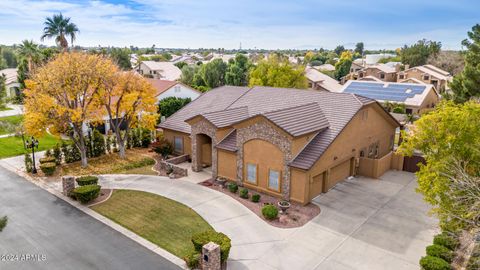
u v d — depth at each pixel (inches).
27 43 1911.9
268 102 1143.6
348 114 966.4
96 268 588.1
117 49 3521.2
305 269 593.6
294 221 759.7
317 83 2743.6
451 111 640.4
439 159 637.3
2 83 1437.0
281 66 2089.1
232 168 972.6
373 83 2283.5
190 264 586.6
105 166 1117.7
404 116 1827.0
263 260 617.9
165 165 1083.9
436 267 534.0
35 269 583.5
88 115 1079.6
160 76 3324.3
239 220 762.8
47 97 973.8
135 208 815.7
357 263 611.5
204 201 858.8
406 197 896.3
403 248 660.1
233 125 929.5
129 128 1261.1
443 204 569.9
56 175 1029.8
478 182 570.9
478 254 581.0
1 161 1150.3
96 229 716.7
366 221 764.6
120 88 1131.3
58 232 703.1
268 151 878.4
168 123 1261.1
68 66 1024.2
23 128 1194.0
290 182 850.8
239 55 2938.0
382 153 1220.5
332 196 896.9
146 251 641.0
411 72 3014.3
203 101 1333.7
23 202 840.3
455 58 3624.5
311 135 897.5
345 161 998.4
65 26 2073.1
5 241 666.2
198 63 4397.1
